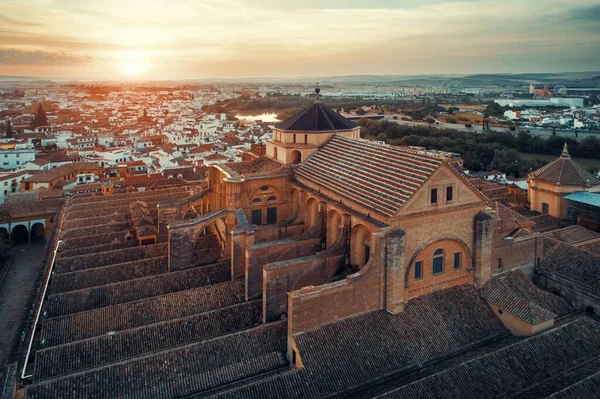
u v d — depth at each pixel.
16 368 44.81
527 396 34.94
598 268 50.44
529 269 54.19
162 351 40.25
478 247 47.97
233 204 62.66
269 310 46.53
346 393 36.62
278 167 68.88
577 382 34.31
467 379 35.88
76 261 62.75
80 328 46.00
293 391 35.62
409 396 33.75
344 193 51.97
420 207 44.38
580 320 43.81
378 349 40.28
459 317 45.09
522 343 39.94
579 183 72.25
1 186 119.69
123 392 36.66
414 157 48.53
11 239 96.19
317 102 70.50
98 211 88.50
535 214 76.62
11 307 67.25
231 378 39.09
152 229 70.81
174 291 54.44
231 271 56.50
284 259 53.34
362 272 42.59
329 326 41.28
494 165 153.25
